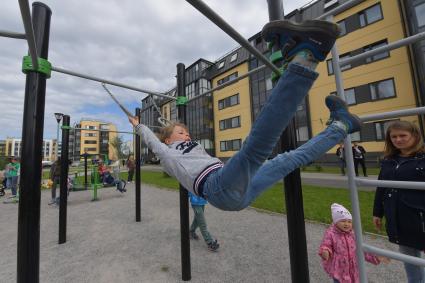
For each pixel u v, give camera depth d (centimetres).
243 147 94
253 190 114
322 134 139
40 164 142
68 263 330
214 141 2902
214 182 110
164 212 624
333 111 146
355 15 1614
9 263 348
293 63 80
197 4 89
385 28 1488
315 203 605
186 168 136
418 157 192
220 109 2830
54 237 441
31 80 142
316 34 76
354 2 143
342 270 207
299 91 80
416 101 1348
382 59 1499
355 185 160
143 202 774
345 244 211
